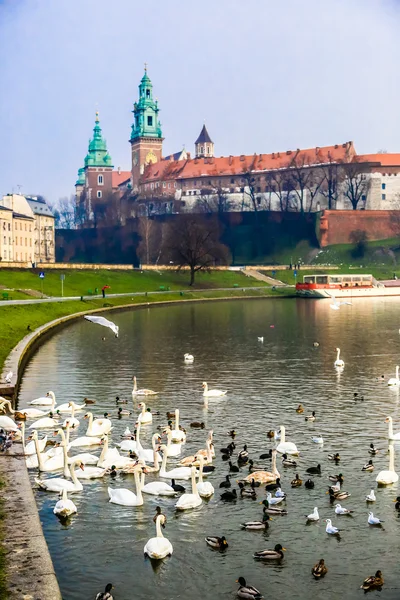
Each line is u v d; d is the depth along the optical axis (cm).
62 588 3178
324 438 5281
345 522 3788
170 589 3178
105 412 5997
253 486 4212
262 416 5931
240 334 11519
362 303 19212
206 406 6272
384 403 6381
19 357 7706
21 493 3675
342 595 3134
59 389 6956
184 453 4922
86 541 3578
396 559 3425
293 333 11644
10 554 3012
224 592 3155
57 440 5147
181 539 3603
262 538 3619
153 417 5872
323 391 6906
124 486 4244
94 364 8394
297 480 4278
